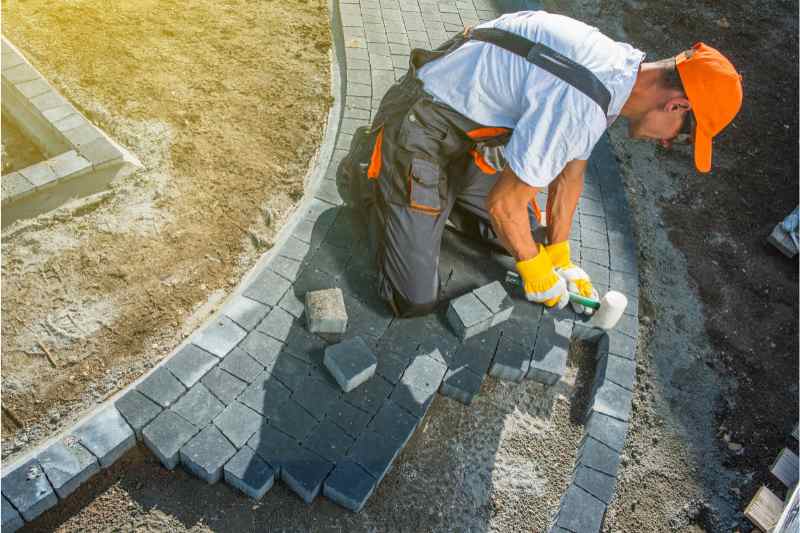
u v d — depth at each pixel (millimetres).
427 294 3535
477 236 4078
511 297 3850
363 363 3273
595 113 2717
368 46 5594
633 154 5328
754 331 4305
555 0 6750
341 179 4277
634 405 3779
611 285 4113
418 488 3199
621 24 6586
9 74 4586
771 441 3779
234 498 3010
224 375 3268
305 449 3082
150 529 2873
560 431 3561
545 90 2768
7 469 2969
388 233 3467
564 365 3621
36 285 3670
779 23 6965
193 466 3000
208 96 4973
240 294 3627
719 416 3844
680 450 3650
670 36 6559
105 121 4629
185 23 5621
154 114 4734
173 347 3539
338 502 3055
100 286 3719
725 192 5180
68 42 5191
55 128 4320
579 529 3096
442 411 3490
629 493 3426
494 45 2926
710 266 4633
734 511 3469
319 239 3959
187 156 4492
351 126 4789
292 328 3512
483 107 3041
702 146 2814
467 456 3359
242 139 4699
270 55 5469
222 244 4047
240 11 5879
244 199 4309
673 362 4031
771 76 6324
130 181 4254
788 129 5820
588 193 4680
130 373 3406
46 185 4043
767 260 4754
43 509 2840
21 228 3877
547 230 3793
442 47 3307
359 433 3176
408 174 3316
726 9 7035
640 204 4934
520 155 2820
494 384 3660
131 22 5512
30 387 3275
